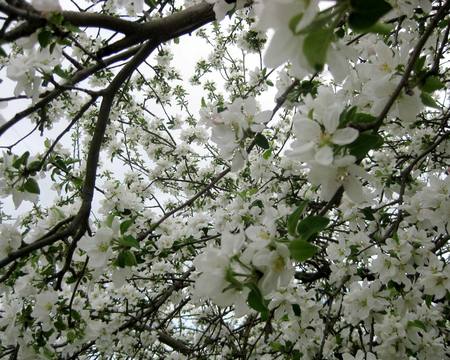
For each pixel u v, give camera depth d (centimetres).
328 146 22
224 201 91
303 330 54
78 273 47
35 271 47
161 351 94
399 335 46
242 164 35
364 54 41
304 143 23
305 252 23
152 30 44
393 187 64
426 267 44
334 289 60
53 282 50
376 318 48
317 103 24
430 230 51
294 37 17
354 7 17
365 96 36
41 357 46
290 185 79
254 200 57
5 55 29
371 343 47
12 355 47
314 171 24
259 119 34
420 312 51
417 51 26
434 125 67
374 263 44
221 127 35
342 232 62
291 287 51
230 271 23
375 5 17
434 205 45
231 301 24
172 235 69
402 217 50
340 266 53
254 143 35
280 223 49
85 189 47
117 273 39
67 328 46
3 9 28
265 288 24
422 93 29
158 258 68
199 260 24
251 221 55
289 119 108
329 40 17
